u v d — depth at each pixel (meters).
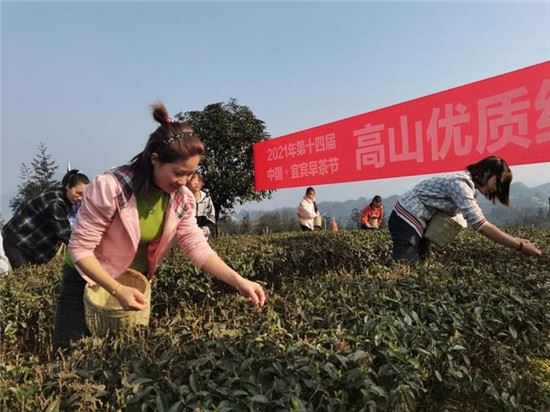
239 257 5.75
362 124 9.30
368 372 2.00
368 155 9.18
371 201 12.76
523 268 3.88
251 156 16.16
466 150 7.40
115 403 1.70
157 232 2.52
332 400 1.84
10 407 1.65
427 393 2.43
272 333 2.24
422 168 8.10
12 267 4.84
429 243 4.78
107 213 2.26
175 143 2.13
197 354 2.00
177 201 2.50
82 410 1.63
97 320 2.27
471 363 2.72
